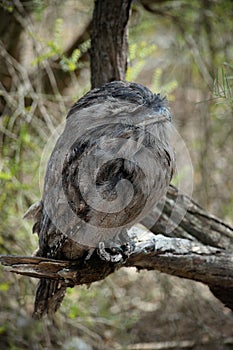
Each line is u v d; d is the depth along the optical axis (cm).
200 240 679
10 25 970
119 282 1074
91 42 700
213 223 688
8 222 909
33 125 898
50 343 926
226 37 1014
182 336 1009
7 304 946
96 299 974
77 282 522
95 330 991
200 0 986
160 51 1150
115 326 973
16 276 927
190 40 1019
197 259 582
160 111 509
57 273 509
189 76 1101
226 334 991
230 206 1048
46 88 985
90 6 1005
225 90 559
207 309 1012
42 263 498
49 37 1026
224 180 1101
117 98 512
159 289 1058
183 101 1110
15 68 958
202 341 992
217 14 988
